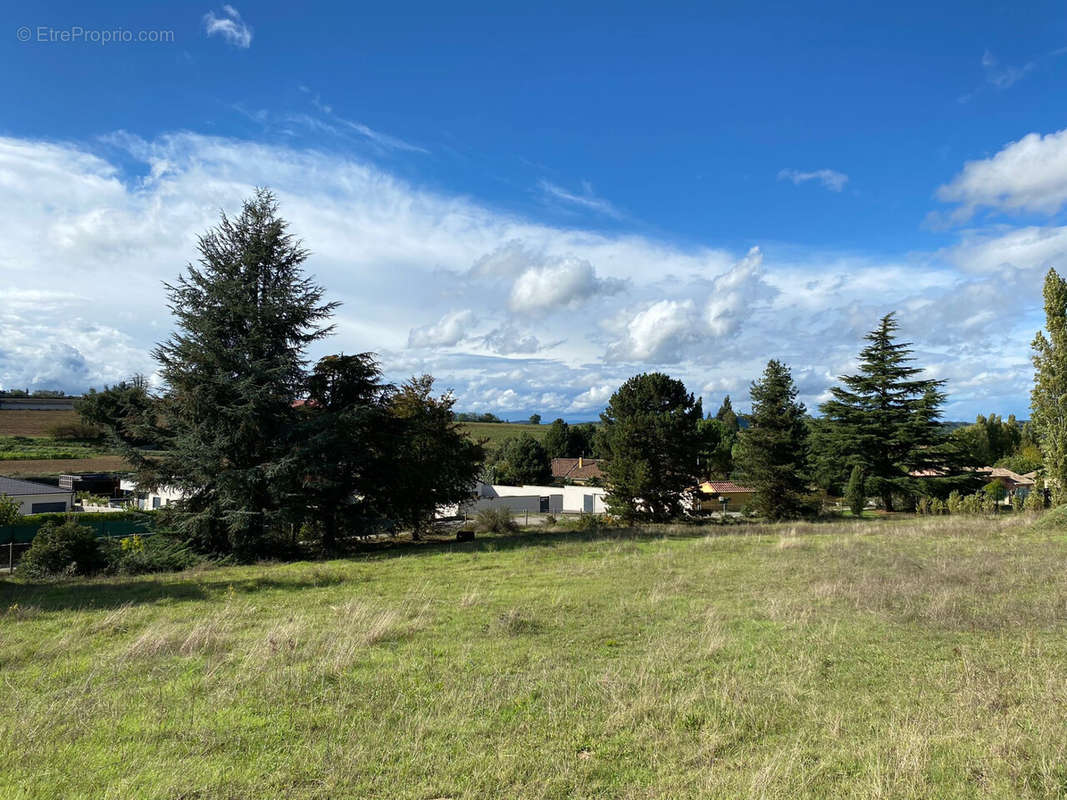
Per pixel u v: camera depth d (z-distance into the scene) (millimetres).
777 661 7578
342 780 4652
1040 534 20594
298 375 23344
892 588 11469
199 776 4707
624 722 5750
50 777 4695
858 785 4402
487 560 18047
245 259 22109
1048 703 5863
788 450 37594
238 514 20219
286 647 8172
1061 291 32281
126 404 22656
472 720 5828
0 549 24625
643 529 26203
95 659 7941
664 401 35344
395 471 24750
